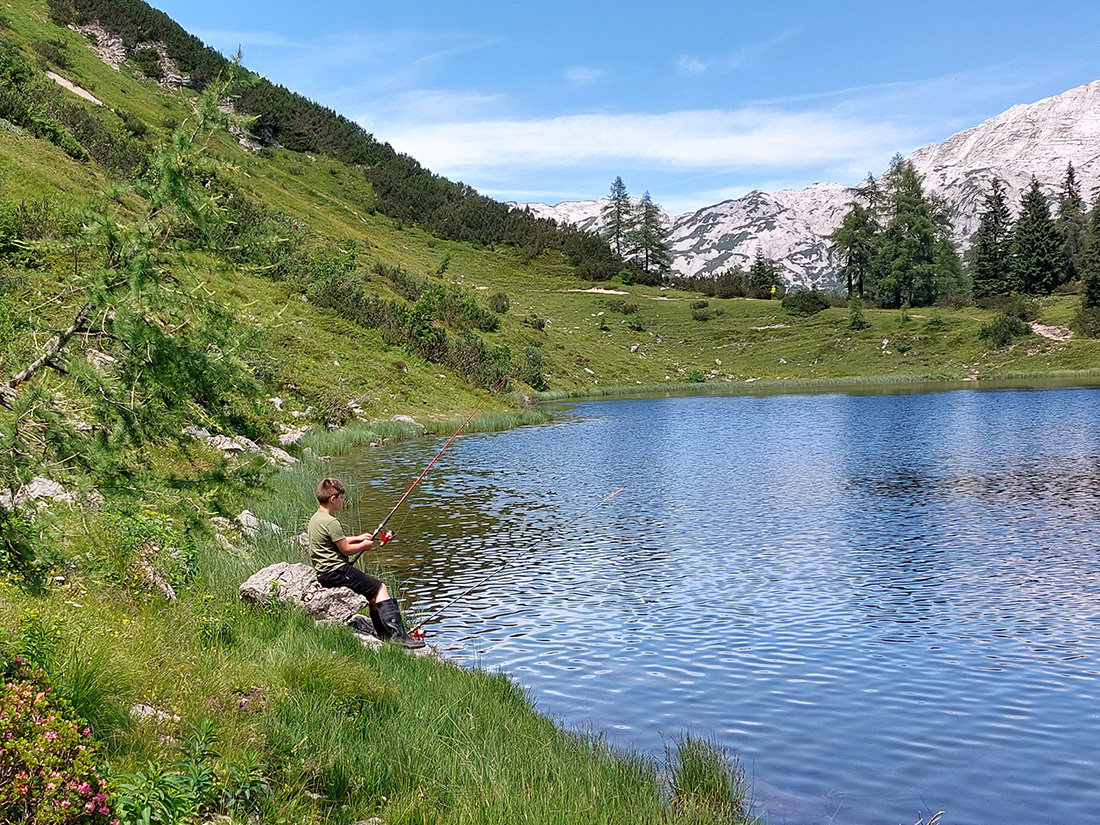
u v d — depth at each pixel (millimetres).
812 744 7988
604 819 5848
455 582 13906
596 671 9945
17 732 4516
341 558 10594
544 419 46750
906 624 11617
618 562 15297
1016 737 8117
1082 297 101438
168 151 5188
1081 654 10328
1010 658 10258
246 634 8672
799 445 33375
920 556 15414
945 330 94062
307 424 33688
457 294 77750
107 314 5344
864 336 95625
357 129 136625
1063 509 19047
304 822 5133
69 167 40500
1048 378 74250
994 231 156500
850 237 135750
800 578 14125
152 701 6230
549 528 18312
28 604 6504
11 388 5352
